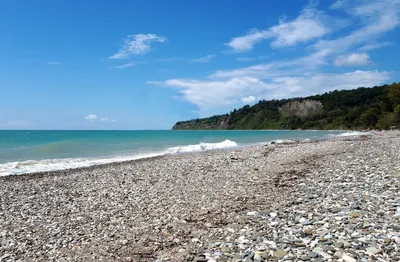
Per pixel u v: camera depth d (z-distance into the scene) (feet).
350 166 63.26
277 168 70.95
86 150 151.23
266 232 28.63
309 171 62.90
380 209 31.32
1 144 190.19
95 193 53.52
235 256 23.68
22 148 156.04
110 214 39.93
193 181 60.75
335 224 28.07
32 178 70.90
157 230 33.04
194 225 33.68
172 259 25.22
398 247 22.16
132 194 51.34
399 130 312.50
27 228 35.35
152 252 27.40
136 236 31.63
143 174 72.28
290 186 49.67
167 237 30.81
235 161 88.12
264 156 97.86
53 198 50.78
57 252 28.19
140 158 110.93
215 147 162.71
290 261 21.71
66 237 32.04
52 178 70.44
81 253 27.84
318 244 24.12
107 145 185.98
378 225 26.55
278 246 24.70
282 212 34.78
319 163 73.46
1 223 37.40
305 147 123.75
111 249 28.50
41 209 43.83
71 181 66.13
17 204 47.09
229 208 39.17
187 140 251.19
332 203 35.70
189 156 110.52
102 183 62.85
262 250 24.23
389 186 41.29
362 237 24.45
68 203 47.03
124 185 59.93
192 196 47.60
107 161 104.94
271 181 55.62
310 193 42.88
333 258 21.49
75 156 123.65
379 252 21.65
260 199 42.73
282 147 130.82
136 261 25.64
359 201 35.17
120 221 36.86
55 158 116.37
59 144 174.81
